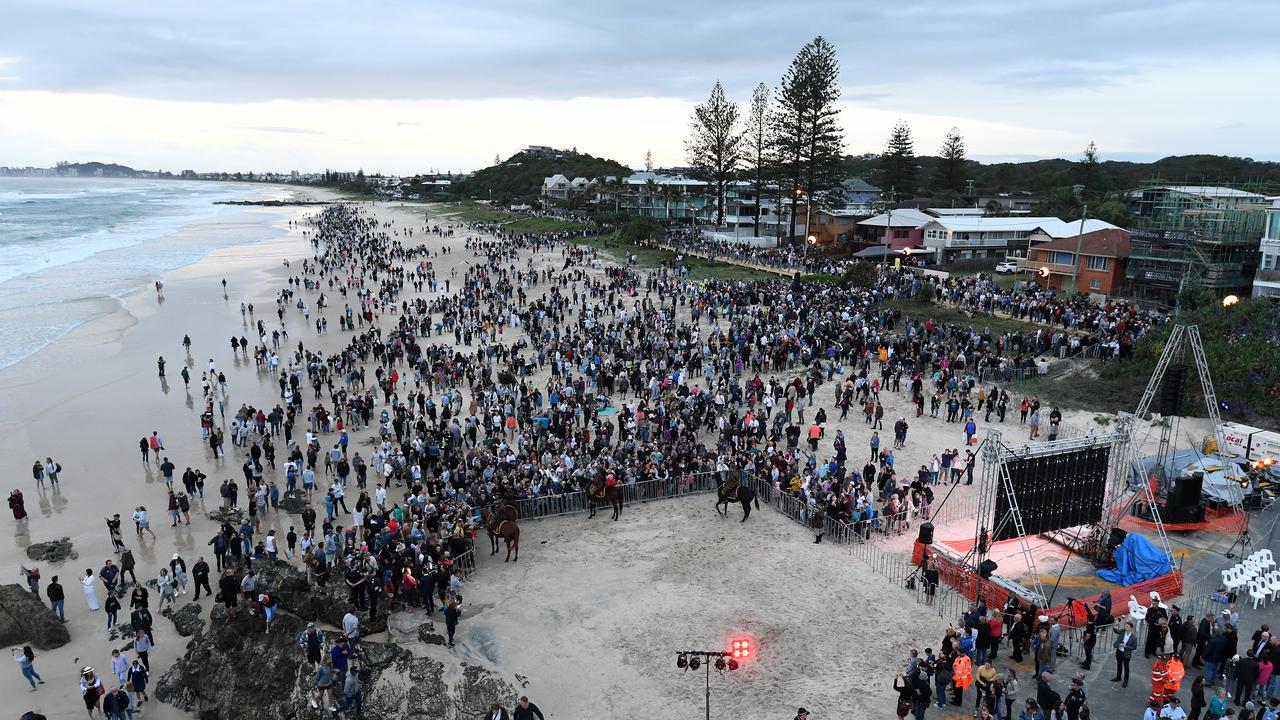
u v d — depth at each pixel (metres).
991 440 22.66
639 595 23.80
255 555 26.39
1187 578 23.56
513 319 60.97
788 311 54.22
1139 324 46.94
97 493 33.09
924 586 23.39
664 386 43.16
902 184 135.62
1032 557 25.33
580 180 187.25
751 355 46.22
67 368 51.19
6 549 28.56
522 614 23.00
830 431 37.50
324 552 25.70
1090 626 19.53
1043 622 19.03
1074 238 68.19
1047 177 155.00
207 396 44.25
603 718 18.72
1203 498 26.80
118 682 22.09
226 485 31.11
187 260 105.44
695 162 108.00
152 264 100.56
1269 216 55.22
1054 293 62.03
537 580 24.88
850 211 100.19
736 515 29.19
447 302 66.50
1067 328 50.91
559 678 20.20
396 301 72.06
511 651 21.31
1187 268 59.44
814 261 78.81
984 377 43.28
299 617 23.45
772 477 30.16
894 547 26.41
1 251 113.56
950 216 104.62
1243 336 39.28
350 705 20.02
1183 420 36.59
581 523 28.84
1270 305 43.50
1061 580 23.70
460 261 100.62
